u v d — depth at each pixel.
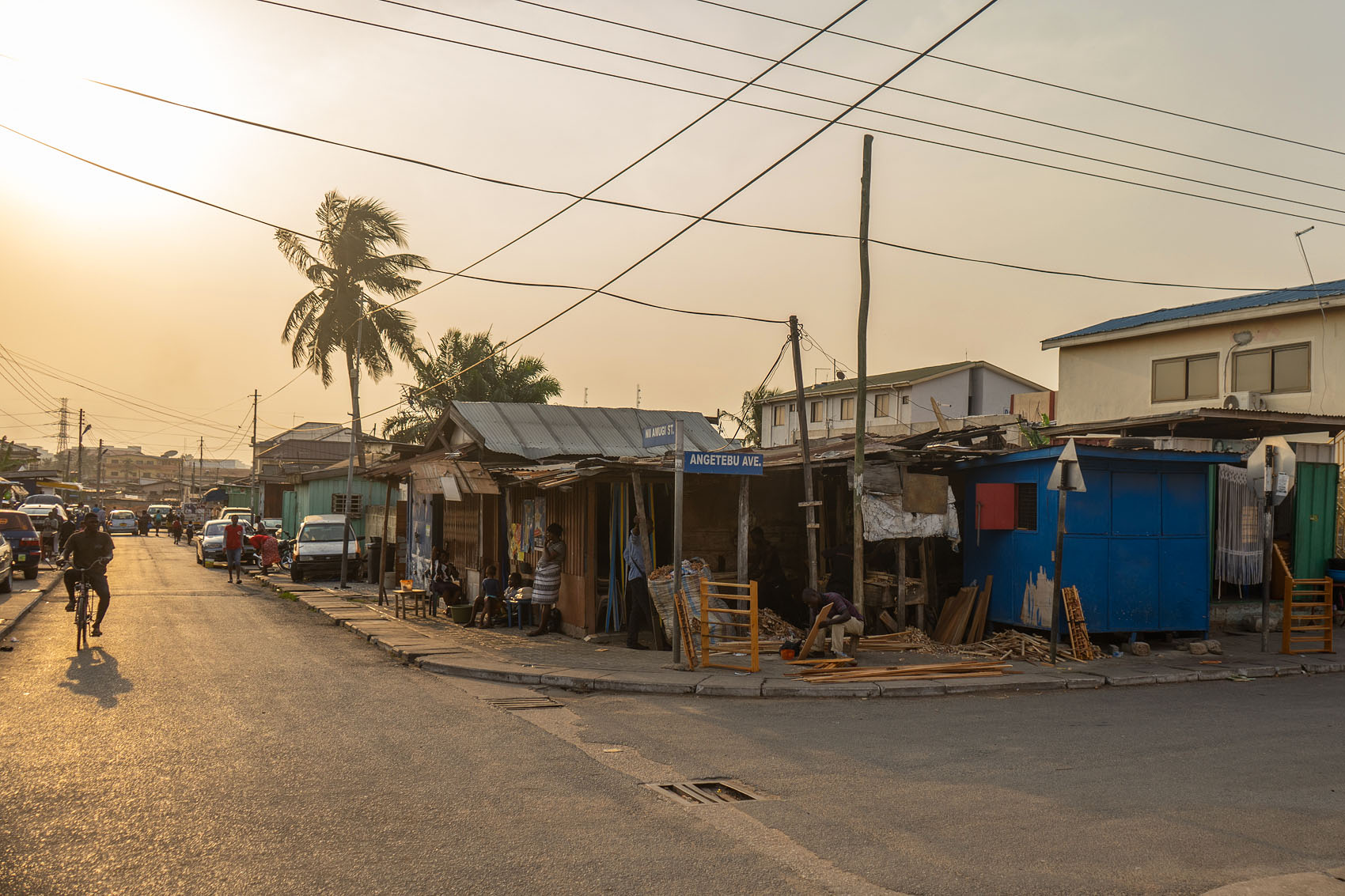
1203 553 14.12
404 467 22.16
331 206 39.59
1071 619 12.82
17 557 24.11
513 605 16.89
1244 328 21.73
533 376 42.16
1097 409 25.02
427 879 4.83
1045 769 7.30
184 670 11.49
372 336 38.78
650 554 14.30
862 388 13.52
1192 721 9.27
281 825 5.67
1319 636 15.30
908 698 10.59
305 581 28.69
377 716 9.02
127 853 5.15
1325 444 17.09
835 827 5.80
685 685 10.80
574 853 5.25
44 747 7.49
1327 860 5.36
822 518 16.58
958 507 15.42
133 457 174.88
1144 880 5.00
